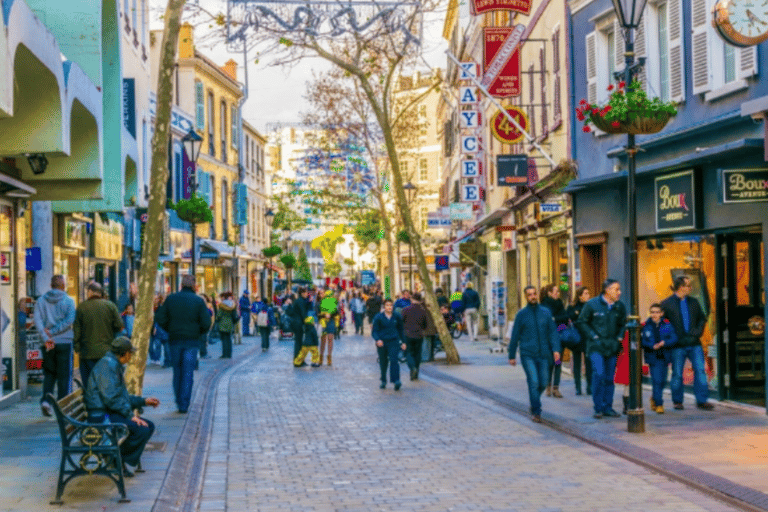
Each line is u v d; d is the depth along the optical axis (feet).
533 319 44.75
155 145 37.58
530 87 83.30
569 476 31.14
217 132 149.69
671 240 53.57
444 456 35.50
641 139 56.18
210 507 27.30
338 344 118.32
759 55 44.01
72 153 51.16
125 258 90.27
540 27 83.25
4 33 30.40
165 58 37.32
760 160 43.52
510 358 44.98
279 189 215.72
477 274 139.74
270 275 197.88
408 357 67.77
